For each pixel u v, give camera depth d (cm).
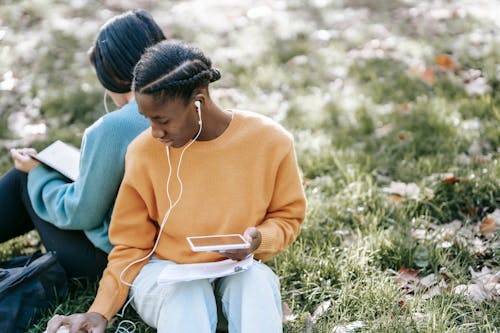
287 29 604
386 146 409
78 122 470
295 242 315
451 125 420
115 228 250
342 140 423
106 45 260
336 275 294
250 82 511
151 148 238
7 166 416
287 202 245
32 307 268
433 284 283
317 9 659
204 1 701
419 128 426
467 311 266
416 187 354
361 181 369
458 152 394
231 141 234
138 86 212
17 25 616
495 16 601
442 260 297
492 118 423
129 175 240
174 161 236
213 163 235
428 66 510
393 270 299
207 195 236
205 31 616
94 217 265
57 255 288
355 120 447
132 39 259
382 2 671
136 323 267
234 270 222
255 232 226
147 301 240
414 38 573
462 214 335
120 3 681
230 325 234
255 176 236
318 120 451
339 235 322
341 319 265
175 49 216
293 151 243
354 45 571
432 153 395
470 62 505
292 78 516
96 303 241
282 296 285
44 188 278
